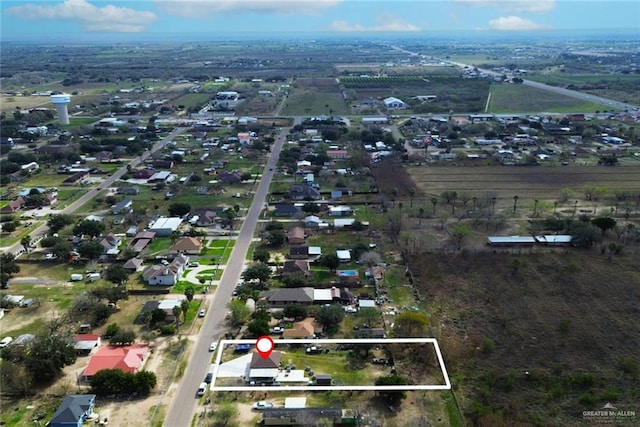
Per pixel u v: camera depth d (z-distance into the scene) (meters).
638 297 91.19
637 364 73.25
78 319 86.38
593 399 66.25
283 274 100.19
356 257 108.25
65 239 118.44
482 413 63.69
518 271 101.50
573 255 107.94
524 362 74.31
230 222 126.56
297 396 67.69
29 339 78.88
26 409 65.81
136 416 64.25
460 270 102.50
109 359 73.31
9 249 114.00
